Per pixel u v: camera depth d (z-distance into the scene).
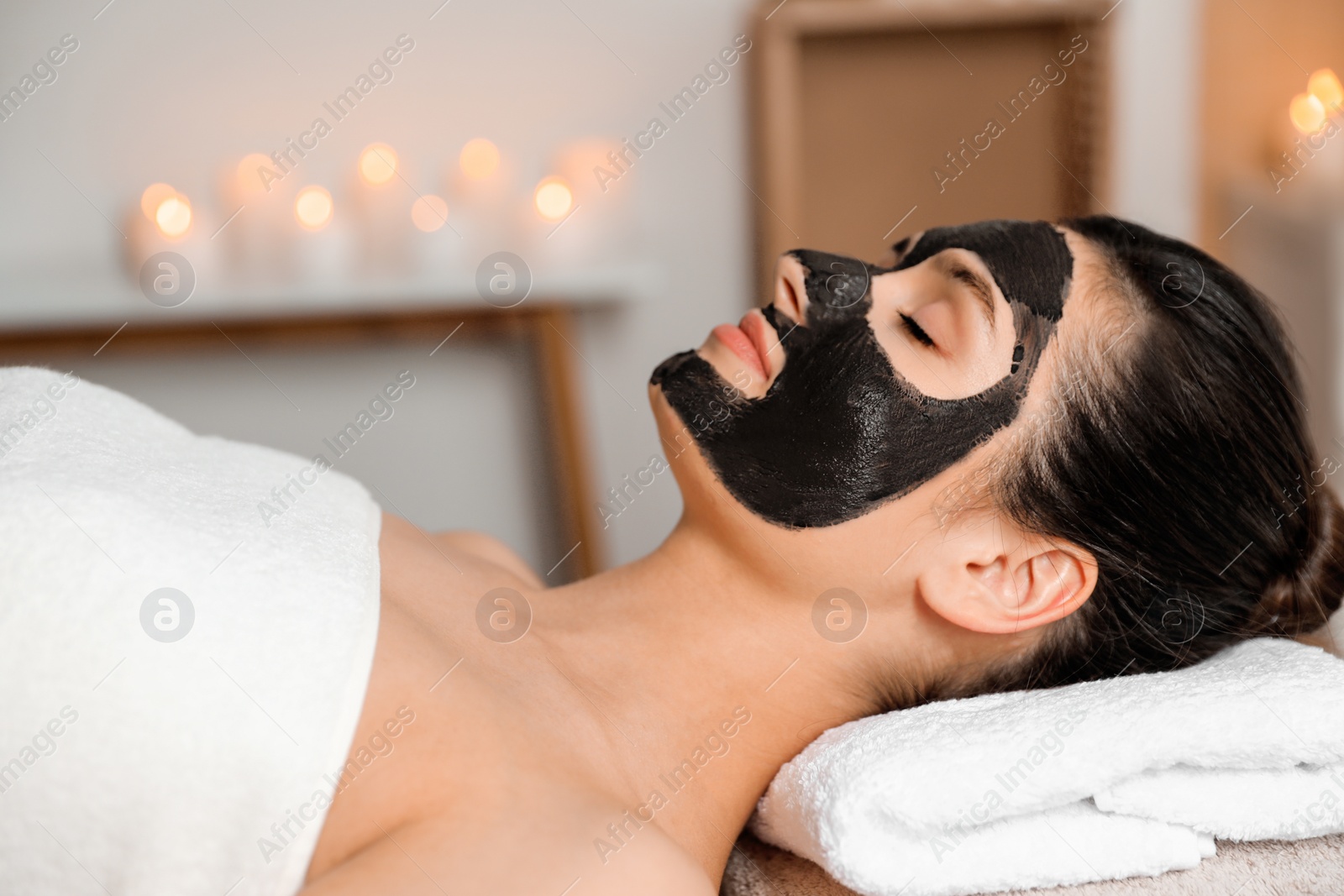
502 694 0.71
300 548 0.71
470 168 1.81
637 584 0.90
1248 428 0.85
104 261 1.97
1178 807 0.73
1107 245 0.91
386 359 2.00
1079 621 0.88
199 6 1.90
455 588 0.85
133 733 0.59
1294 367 0.92
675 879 0.63
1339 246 1.69
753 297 2.00
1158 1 1.87
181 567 0.63
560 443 1.92
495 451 2.06
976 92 1.89
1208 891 0.72
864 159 1.92
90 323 1.77
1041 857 0.72
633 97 1.97
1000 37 1.88
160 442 0.84
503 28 1.95
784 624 0.86
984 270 0.87
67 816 0.59
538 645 0.82
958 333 0.86
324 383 2.00
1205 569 0.86
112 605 0.60
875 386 0.84
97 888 0.61
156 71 1.92
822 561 0.84
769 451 0.84
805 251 0.94
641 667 0.84
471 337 2.01
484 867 0.58
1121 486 0.84
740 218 1.98
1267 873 0.73
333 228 1.78
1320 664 0.78
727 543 0.86
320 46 1.94
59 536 0.62
